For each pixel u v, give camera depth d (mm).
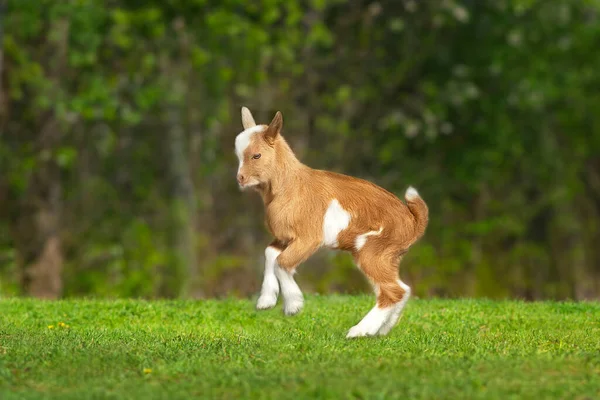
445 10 24031
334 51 25828
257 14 24219
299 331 10336
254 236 25688
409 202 9719
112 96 22188
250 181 9555
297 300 9547
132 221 24203
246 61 23531
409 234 9641
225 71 23062
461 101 24312
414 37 25438
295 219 9539
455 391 7359
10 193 24000
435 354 8727
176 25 23062
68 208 24688
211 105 23891
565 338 9852
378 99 26125
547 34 26469
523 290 27672
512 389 7410
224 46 23453
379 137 26188
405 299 9594
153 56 22656
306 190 9586
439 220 26438
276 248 9773
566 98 27422
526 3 24281
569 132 28109
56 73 22844
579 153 27953
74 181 24703
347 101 25578
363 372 7902
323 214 9539
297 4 23594
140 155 25203
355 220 9539
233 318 11438
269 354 8727
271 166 9539
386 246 9570
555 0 25969
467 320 11242
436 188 26281
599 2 25672
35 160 23234
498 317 11531
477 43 25828
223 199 25734
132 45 22891
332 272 24062
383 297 9562
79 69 23406
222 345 9125
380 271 9555
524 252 27000
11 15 21781
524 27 25922
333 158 25828
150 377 7887
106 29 22906
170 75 23797
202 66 23531
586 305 12484
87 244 24219
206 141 24062
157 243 24109
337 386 7422
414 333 10195
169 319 11453
